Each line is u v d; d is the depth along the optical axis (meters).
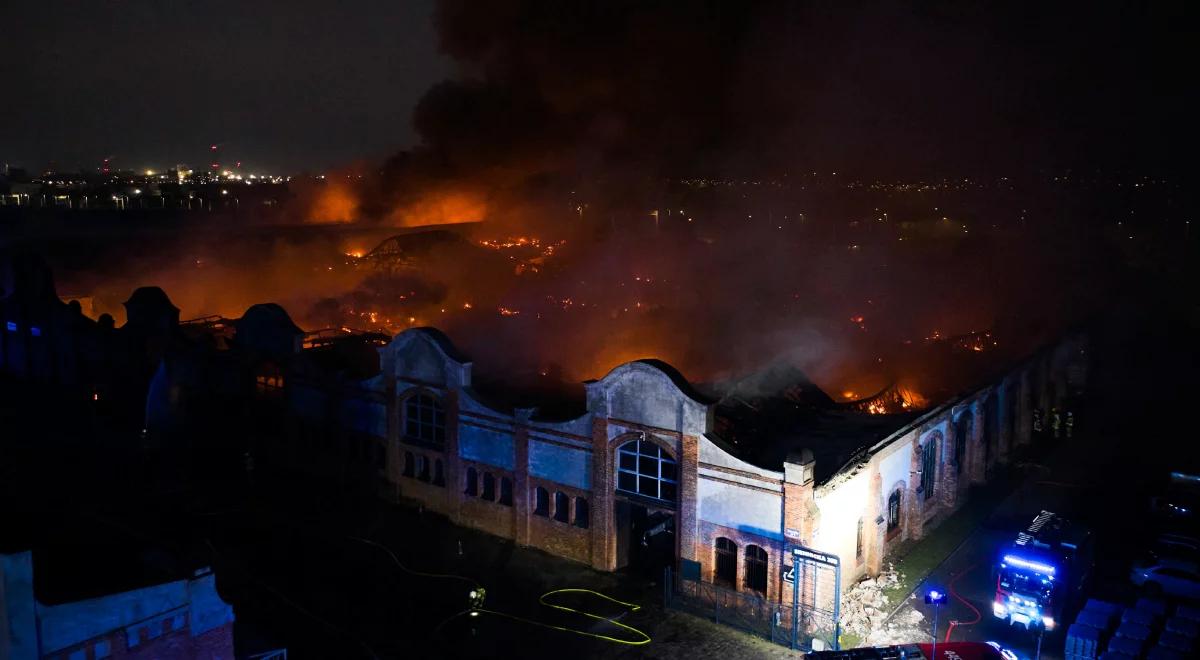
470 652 24.38
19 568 14.16
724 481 26.17
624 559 29.80
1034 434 44.19
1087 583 27.91
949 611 26.58
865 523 27.97
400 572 29.25
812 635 24.69
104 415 43.72
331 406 36.69
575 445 29.56
